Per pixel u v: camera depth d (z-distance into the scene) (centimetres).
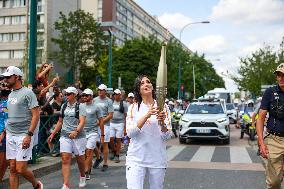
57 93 1203
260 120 533
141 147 458
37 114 632
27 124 634
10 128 634
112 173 959
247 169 1035
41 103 1052
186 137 1703
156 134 461
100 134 989
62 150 739
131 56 5606
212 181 872
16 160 631
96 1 9638
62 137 743
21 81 638
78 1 7731
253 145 1645
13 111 630
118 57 5709
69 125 744
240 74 5425
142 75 474
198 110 1808
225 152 1418
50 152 1104
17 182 649
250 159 1230
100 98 1004
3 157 719
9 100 635
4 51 6856
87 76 6425
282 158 525
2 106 732
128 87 5503
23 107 629
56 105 1198
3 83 729
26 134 629
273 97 525
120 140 1137
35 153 982
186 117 1730
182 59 6003
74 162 1129
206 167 1066
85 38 6216
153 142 459
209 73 8569
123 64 5597
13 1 6806
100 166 1063
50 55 6272
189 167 1064
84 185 802
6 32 6838
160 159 462
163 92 439
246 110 2005
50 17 6719
